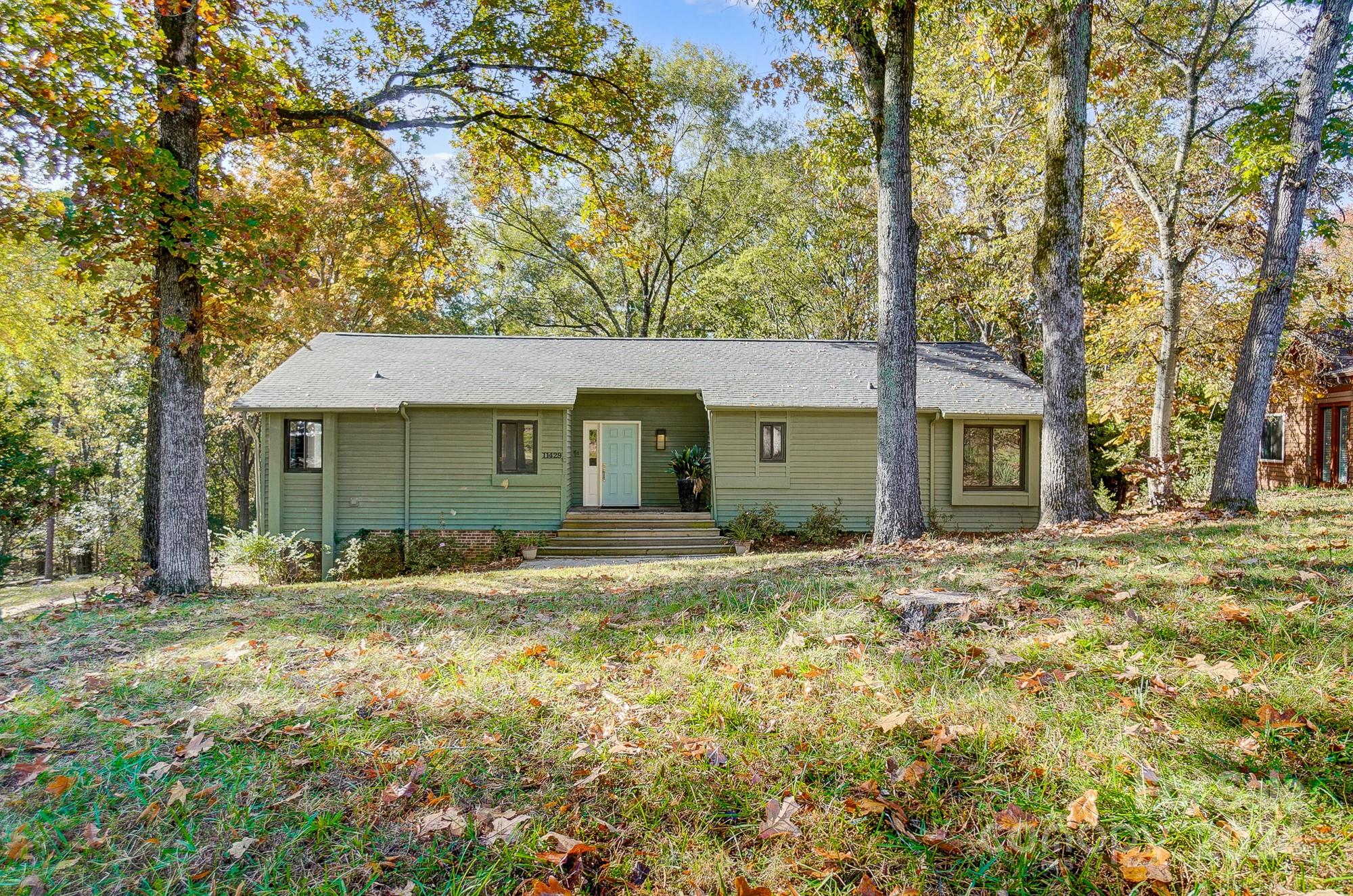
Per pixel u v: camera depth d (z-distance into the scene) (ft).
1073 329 29.48
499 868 7.14
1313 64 27.09
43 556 81.87
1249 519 25.22
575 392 48.03
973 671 11.35
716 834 7.62
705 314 97.30
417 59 33.60
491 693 11.60
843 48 34.06
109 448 81.87
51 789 8.75
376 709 11.02
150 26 25.38
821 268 81.05
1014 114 49.65
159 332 27.61
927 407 47.39
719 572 25.39
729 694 11.07
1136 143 42.86
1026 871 6.83
